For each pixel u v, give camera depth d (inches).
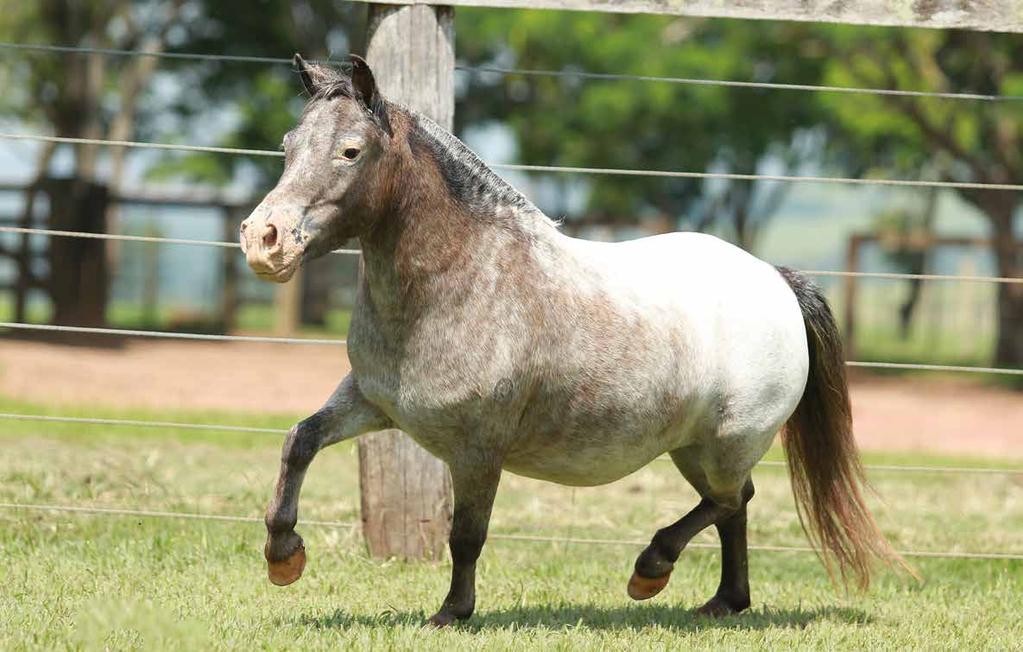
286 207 251.3
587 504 469.7
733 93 1208.2
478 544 282.8
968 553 409.4
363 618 299.9
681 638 291.6
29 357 912.9
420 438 279.1
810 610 340.2
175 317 1386.6
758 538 436.5
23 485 423.8
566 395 283.3
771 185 1641.2
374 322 274.5
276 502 277.7
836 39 1114.7
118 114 1450.5
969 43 1181.1
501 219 280.1
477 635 277.3
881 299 1752.0
